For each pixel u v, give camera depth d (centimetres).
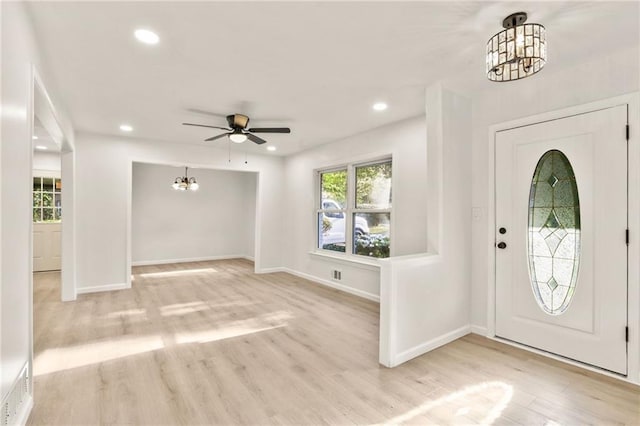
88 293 483
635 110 231
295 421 189
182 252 795
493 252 311
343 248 533
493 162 312
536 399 210
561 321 266
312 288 527
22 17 175
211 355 276
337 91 318
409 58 252
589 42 227
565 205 266
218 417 192
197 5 186
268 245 662
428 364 259
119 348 289
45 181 645
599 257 246
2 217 142
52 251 648
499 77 218
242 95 330
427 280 284
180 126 447
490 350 284
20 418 172
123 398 211
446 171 303
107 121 423
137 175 738
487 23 206
